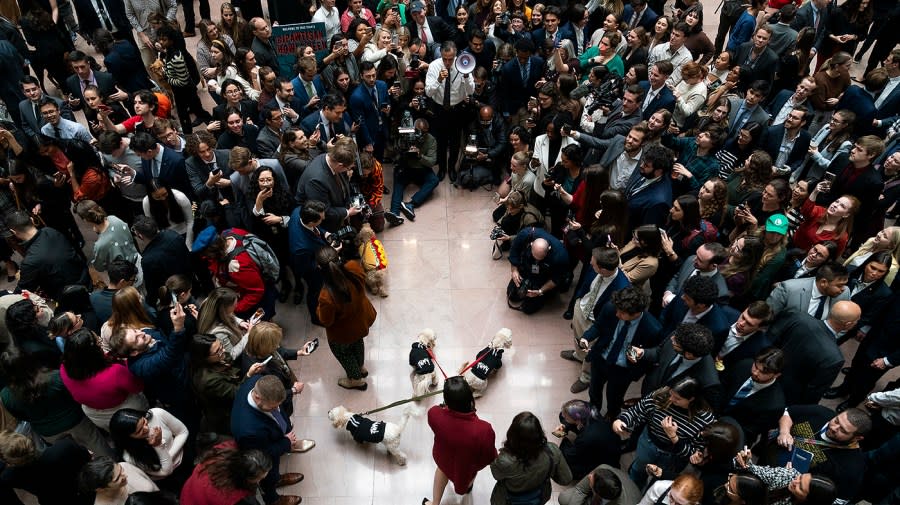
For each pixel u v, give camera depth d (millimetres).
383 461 4531
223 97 6613
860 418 3234
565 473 3529
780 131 5645
